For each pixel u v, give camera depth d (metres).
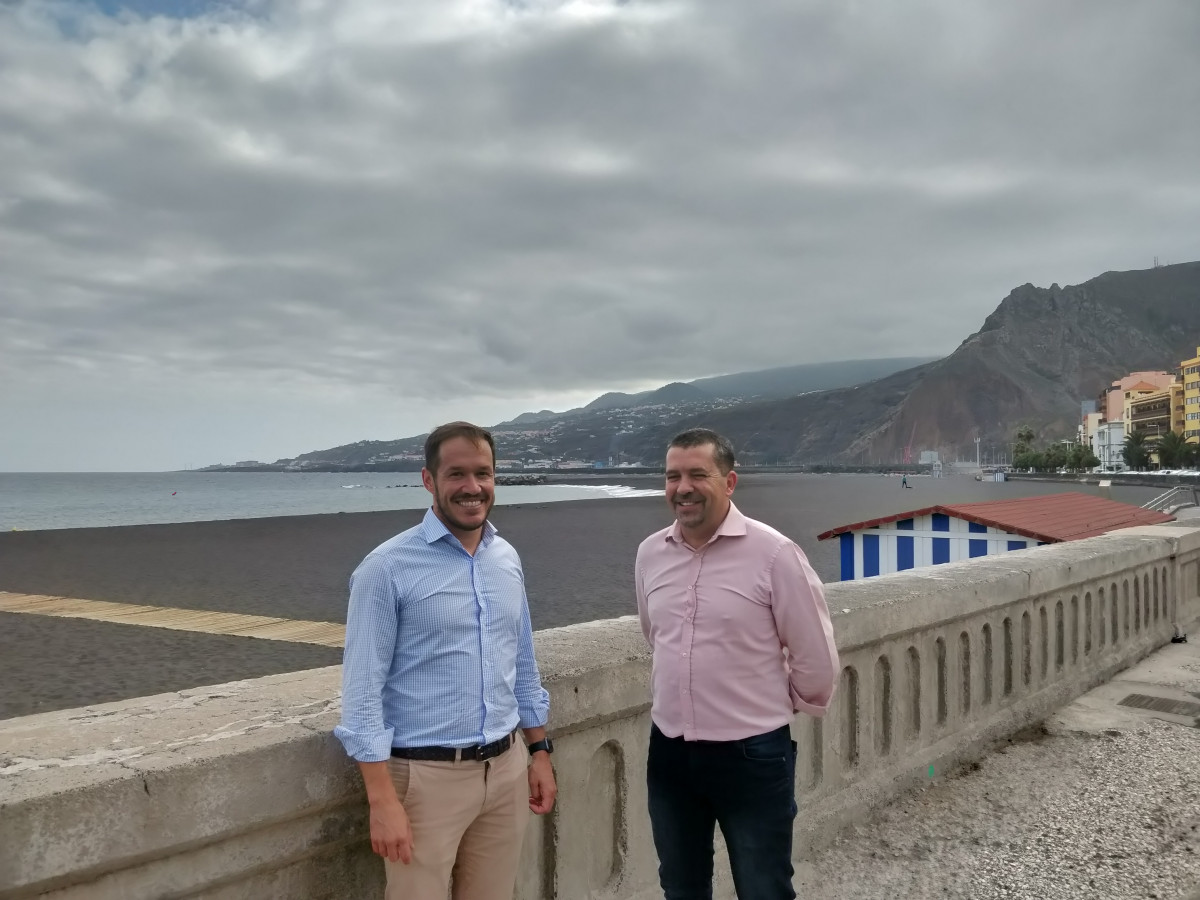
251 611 17.75
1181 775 4.32
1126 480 122.12
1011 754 4.69
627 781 2.97
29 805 1.56
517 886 2.61
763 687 2.52
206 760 1.82
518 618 2.33
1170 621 7.44
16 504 97.88
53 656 13.04
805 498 94.38
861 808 3.84
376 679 2.02
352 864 2.19
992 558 5.80
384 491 154.00
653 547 2.75
